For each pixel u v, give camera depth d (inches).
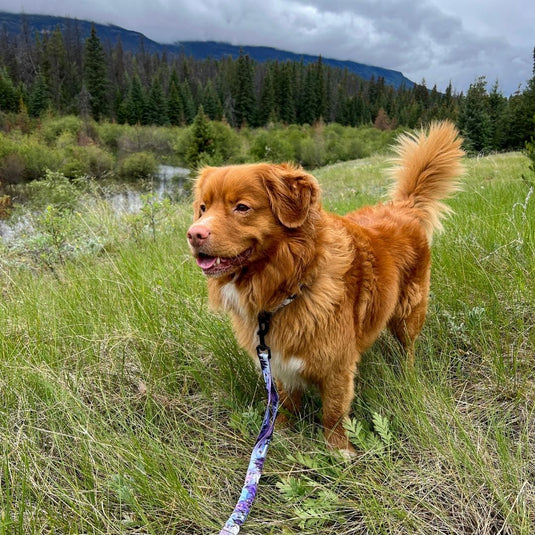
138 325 146.8
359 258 110.9
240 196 95.3
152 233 304.7
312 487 92.3
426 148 151.9
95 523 85.6
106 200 416.8
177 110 3339.1
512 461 91.4
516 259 159.3
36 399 118.0
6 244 310.2
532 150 283.9
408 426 103.7
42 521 85.8
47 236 267.7
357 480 92.3
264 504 90.2
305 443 107.7
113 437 101.7
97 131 2418.8
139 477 90.9
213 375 127.5
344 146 2404.0
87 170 1470.2
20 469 94.8
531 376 119.7
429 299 159.5
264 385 123.8
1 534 79.9
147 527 82.0
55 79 3356.3
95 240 287.4
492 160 667.4
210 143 1891.0
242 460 102.3
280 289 99.3
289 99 4116.6
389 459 95.3
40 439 108.3
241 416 112.3
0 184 1005.8
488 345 130.9
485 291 151.6
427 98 5088.6
